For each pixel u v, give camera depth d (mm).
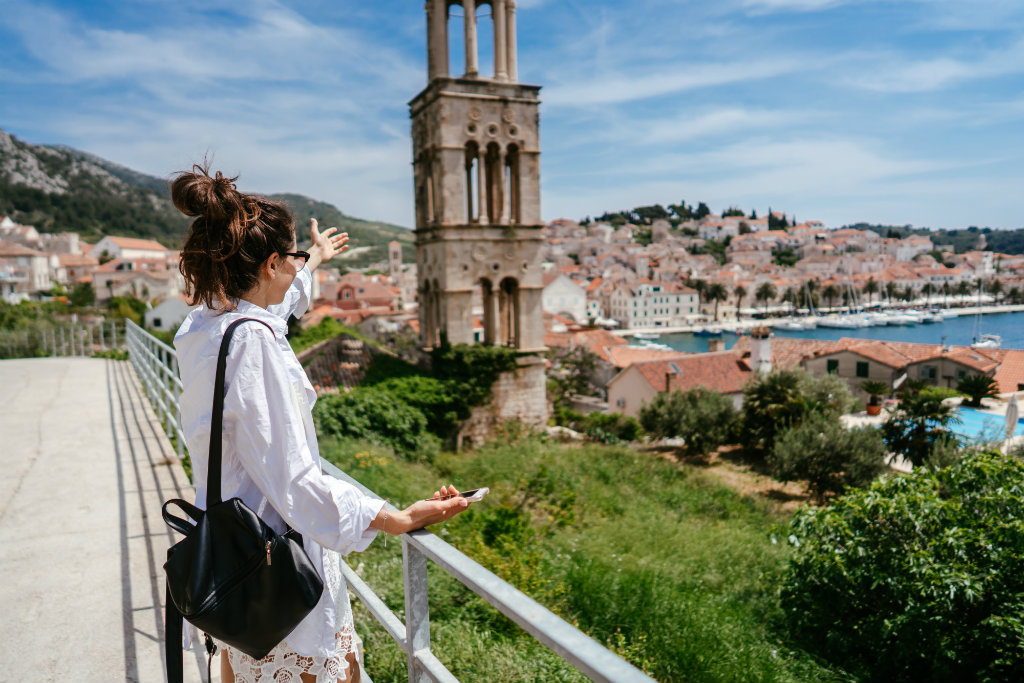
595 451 25594
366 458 14234
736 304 171500
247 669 1529
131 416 9141
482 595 1274
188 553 1311
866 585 9711
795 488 26891
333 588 1599
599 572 9242
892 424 28250
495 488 16016
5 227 141875
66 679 3223
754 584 11797
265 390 1365
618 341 79188
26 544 4734
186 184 1478
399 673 4676
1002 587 8406
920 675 9016
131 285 97188
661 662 7293
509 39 26656
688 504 20047
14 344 26594
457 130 25891
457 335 26531
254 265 1504
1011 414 31125
